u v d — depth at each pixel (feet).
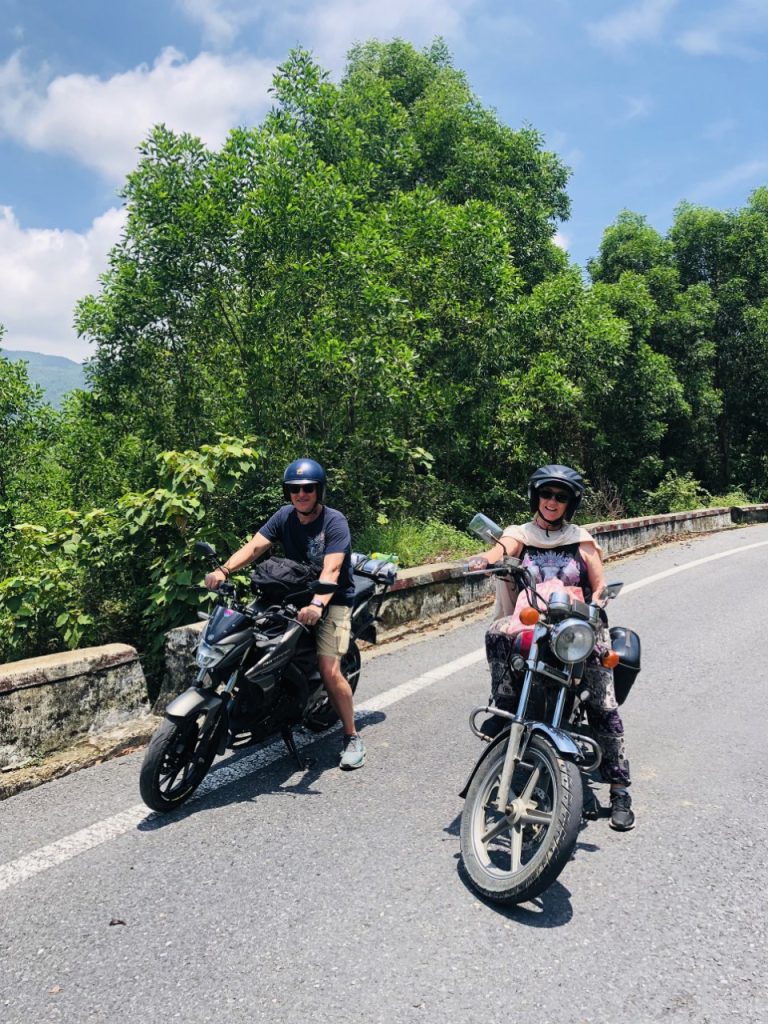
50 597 26.55
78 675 15.93
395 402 35.12
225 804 13.42
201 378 37.37
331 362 33.19
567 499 12.57
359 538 35.96
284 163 35.96
